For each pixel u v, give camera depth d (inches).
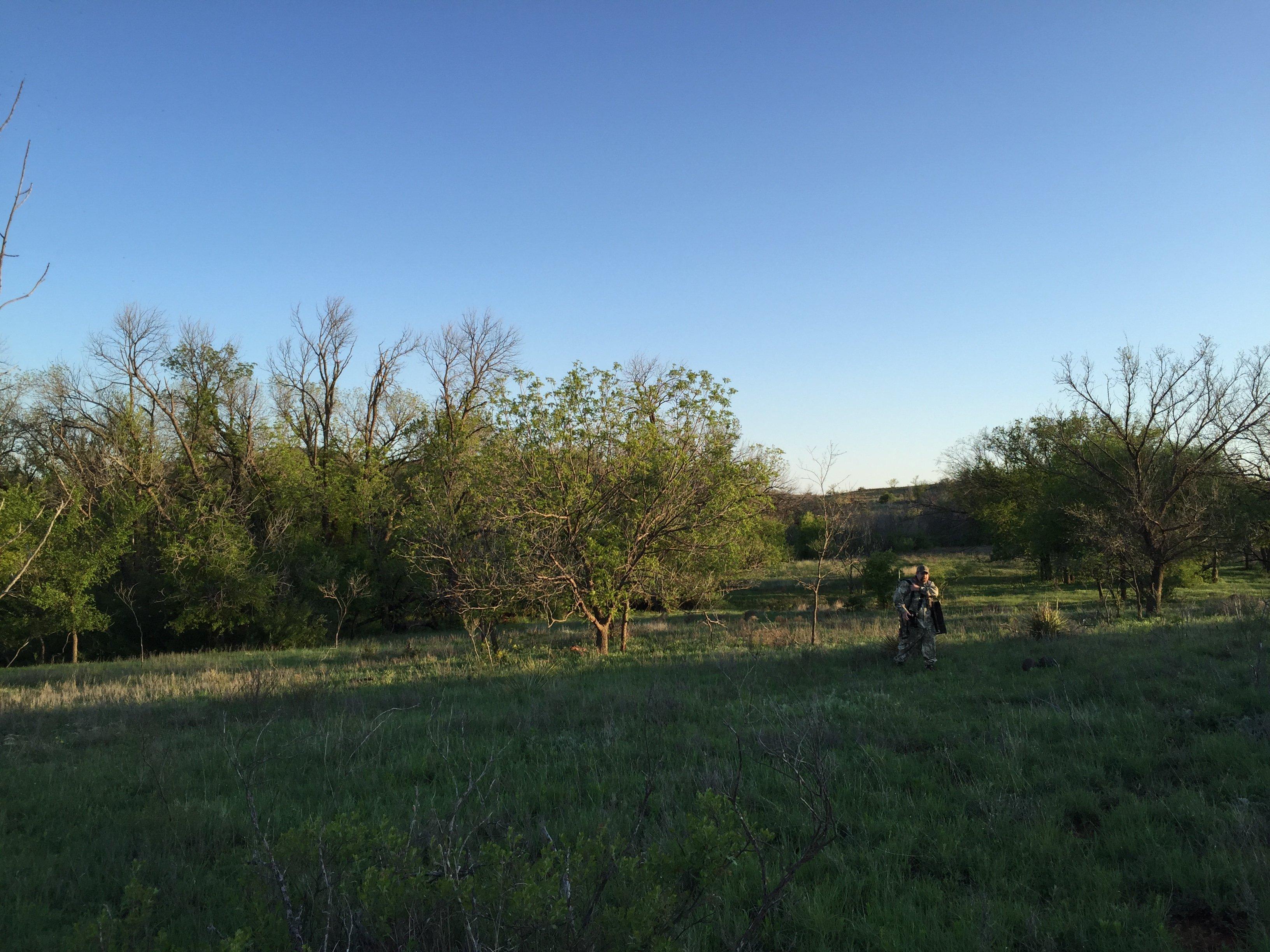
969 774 236.7
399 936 131.6
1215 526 765.3
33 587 929.5
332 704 428.8
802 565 1401.3
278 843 162.6
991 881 165.2
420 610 1267.2
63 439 1246.3
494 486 646.5
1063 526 1198.9
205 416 1301.7
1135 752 238.7
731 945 139.7
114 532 1019.9
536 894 121.1
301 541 1215.6
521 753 294.5
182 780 271.4
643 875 137.7
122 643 1122.7
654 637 762.2
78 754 329.4
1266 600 711.1
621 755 275.4
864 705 339.3
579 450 648.4
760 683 420.2
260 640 1096.8
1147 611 749.9
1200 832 178.5
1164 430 805.2
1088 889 158.6
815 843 141.6
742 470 671.8
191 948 145.7
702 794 154.9
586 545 633.0
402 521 1236.5
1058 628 534.0
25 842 214.1
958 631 629.6
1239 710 267.3
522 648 700.7
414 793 245.0
